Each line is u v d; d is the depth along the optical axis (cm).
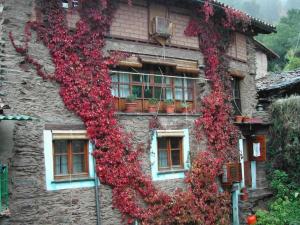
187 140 1393
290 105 1627
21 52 1093
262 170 1695
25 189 1049
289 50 3681
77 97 1162
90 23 1220
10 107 1015
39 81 1112
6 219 1012
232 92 1639
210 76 1502
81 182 1141
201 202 1359
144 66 1353
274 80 1992
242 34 1723
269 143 1712
